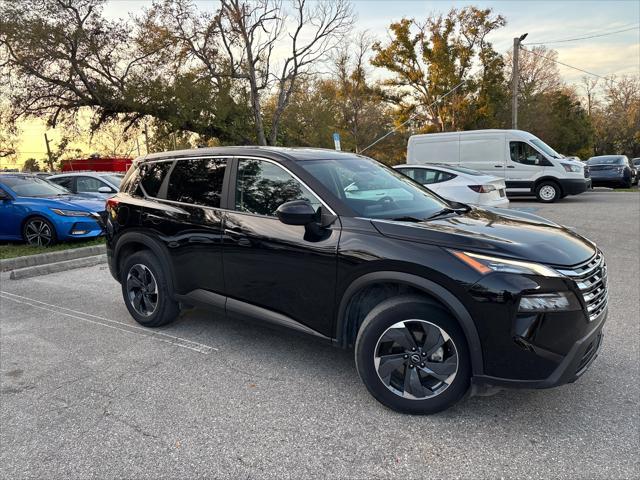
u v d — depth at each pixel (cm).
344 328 309
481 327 256
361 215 314
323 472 236
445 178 941
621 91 5922
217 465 244
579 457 241
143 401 310
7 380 345
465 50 3625
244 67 2662
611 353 361
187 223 391
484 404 295
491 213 357
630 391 304
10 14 2180
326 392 316
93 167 2516
